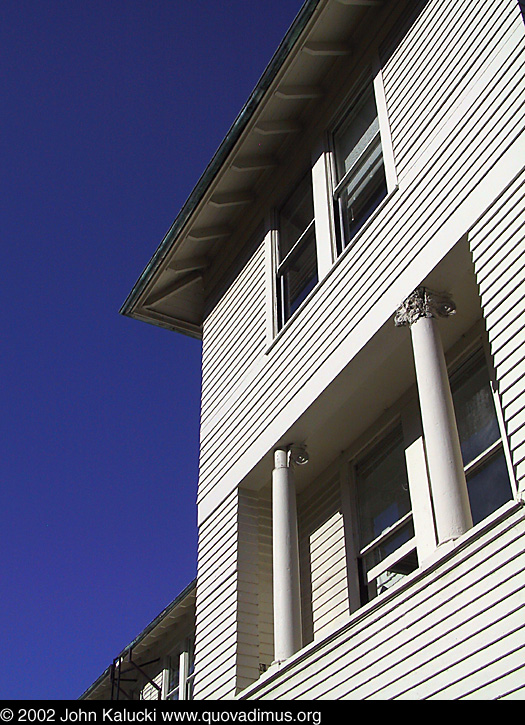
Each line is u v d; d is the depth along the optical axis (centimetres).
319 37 1086
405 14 1004
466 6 883
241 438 1073
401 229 868
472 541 642
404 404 939
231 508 1045
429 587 670
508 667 580
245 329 1167
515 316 674
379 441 976
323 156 1095
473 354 850
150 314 1382
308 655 783
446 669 628
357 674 712
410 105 930
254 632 960
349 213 1017
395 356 876
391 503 924
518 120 744
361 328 882
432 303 796
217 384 1195
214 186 1220
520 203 707
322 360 941
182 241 1287
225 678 934
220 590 1009
